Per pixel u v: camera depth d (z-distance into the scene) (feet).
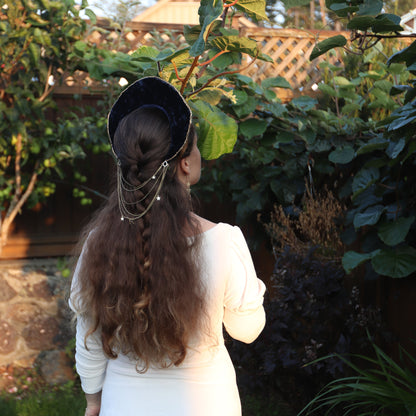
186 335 4.21
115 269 4.25
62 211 14.88
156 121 4.34
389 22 7.35
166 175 4.37
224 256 4.38
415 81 8.48
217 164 14.82
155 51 9.19
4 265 14.05
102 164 15.08
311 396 11.64
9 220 13.24
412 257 9.75
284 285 11.84
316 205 12.64
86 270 4.43
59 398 12.46
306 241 14.02
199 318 4.25
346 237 11.93
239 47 6.23
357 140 12.21
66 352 13.70
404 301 11.25
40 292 14.12
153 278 4.16
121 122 4.46
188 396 4.37
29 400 12.03
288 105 12.29
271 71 16.24
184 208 4.39
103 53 11.79
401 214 10.36
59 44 12.10
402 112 8.09
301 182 13.38
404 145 8.45
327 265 11.79
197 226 4.41
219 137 7.73
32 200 13.51
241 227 15.23
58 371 13.85
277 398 12.90
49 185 13.53
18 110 12.28
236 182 14.07
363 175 10.60
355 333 11.69
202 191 15.11
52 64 12.66
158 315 4.15
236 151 14.10
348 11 7.77
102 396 4.70
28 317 13.98
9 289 13.94
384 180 10.63
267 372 11.39
